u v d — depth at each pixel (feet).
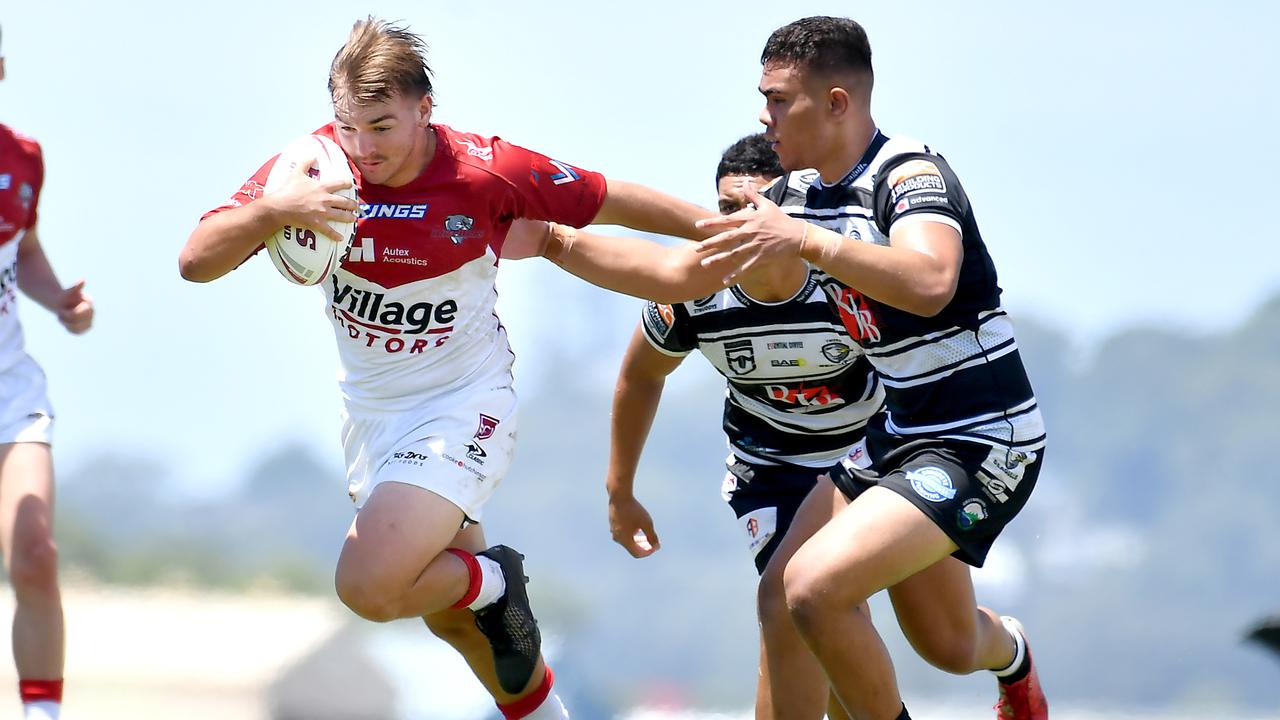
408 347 53.11
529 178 52.80
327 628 109.09
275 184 50.14
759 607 56.54
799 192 54.34
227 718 111.86
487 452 53.52
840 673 50.16
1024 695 63.31
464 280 52.47
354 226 50.34
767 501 63.31
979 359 51.62
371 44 49.24
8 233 53.36
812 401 60.90
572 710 117.29
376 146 49.37
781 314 58.23
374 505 51.39
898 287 47.52
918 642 57.62
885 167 51.52
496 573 54.70
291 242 49.57
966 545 50.83
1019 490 52.08
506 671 55.83
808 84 51.57
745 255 47.50
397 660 104.27
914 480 50.34
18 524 51.11
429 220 51.13
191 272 49.80
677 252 54.54
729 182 60.03
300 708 102.78
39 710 50.60
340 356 55.42
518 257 54.44
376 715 100.22
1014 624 63.16
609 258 54.19
